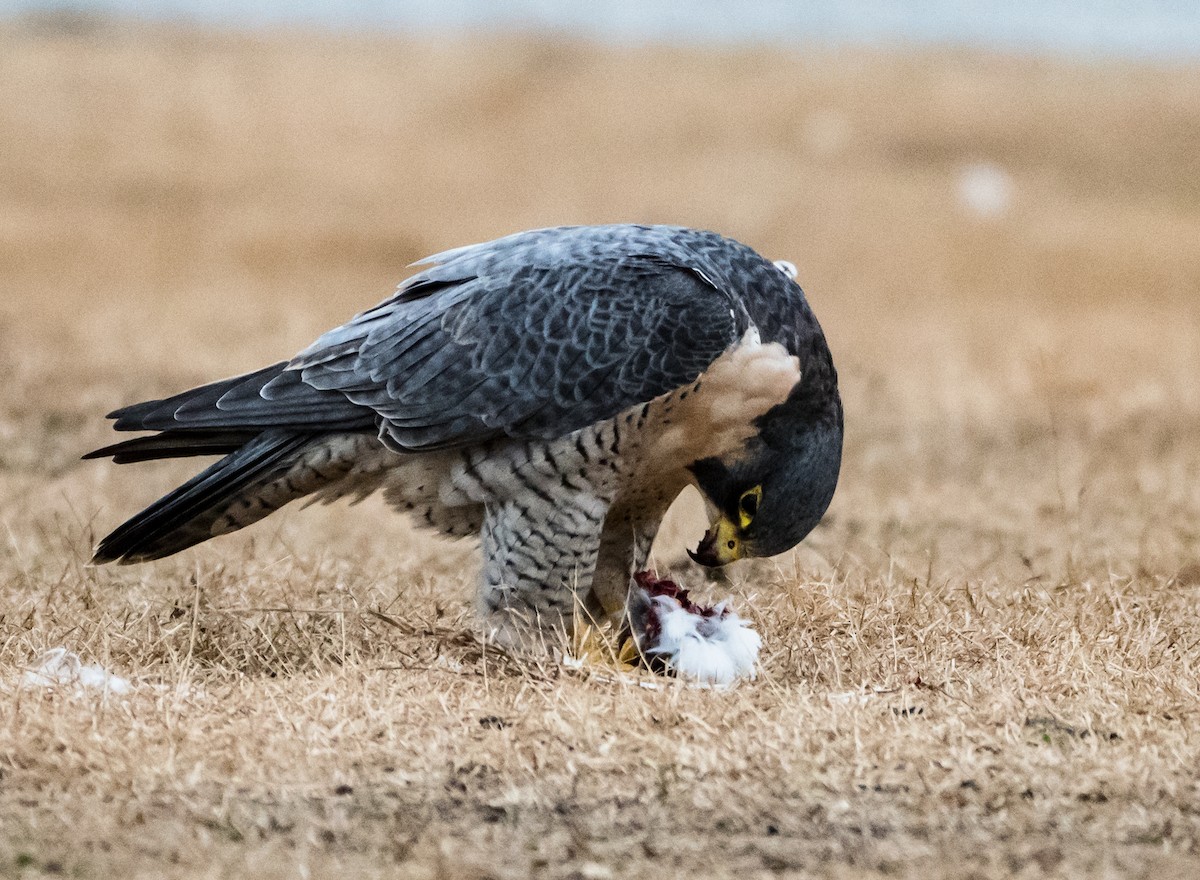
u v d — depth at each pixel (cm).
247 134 4697
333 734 830
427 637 1023
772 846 725
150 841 712
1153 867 707
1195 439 1841
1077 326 2698
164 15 7038
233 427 1019
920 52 6294
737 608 1115
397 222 3669
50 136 4459
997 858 715
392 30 6538
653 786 786
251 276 3020
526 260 1027
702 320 996
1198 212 4209
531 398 995
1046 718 877
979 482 1631
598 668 973
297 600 1118
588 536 1023
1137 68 6069
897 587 1140
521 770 802
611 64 5878
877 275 3359
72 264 2983
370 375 1012
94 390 1933
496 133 5053
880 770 803
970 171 4441
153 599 1102
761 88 5497
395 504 1073
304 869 681
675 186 4344
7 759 798
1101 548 1336
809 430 1039
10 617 1053
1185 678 944
